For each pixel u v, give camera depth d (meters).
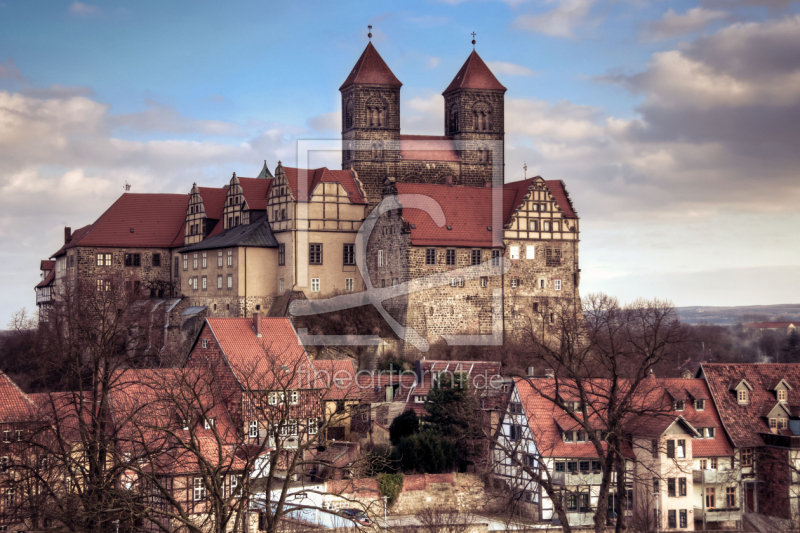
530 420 83.31
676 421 85.06
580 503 81.56
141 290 147.62
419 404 96.88
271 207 135.88
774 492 87.75
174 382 67.94
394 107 148.62
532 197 132.00
